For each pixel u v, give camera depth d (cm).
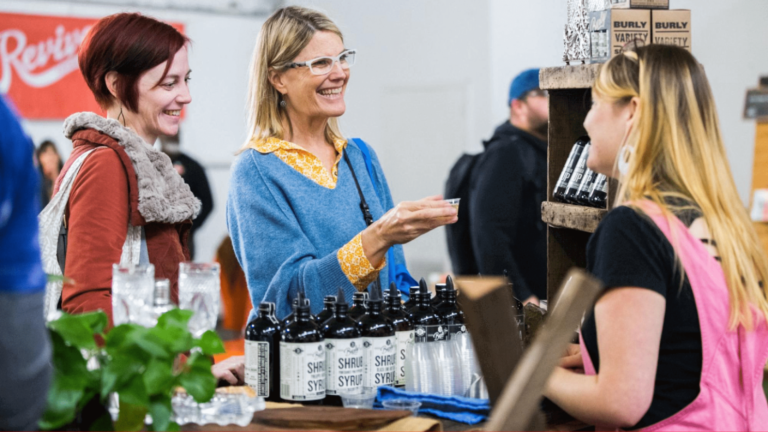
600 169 188
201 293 173
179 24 736
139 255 219
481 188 404
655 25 229
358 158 271
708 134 175
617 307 162
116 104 234
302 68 249
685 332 167
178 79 236
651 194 171
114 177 211
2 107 121
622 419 162
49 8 680
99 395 155
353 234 252
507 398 121
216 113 762
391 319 208
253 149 253
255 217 245
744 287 171
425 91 827
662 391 168
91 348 151
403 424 167
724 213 172
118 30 227
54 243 212
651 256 164
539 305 272
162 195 219
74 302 201
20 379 121
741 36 502
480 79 778
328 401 194
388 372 203
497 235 396
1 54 664
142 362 152
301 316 190
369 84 874
